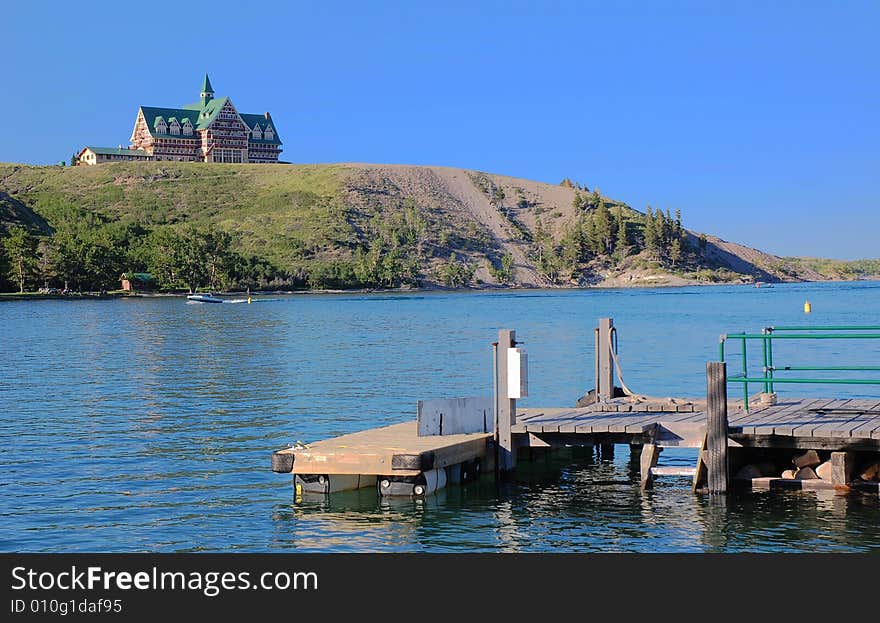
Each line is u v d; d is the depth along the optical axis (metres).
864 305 133.62
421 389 40.25
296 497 21.20
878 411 23.17
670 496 21.61
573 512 20.33
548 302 157.38
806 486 21.67
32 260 180.12
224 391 39.62
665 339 69.50
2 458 25.20
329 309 128.88
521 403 36.69
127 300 166.00
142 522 19.30
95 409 34.31
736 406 24.88
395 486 21.20
